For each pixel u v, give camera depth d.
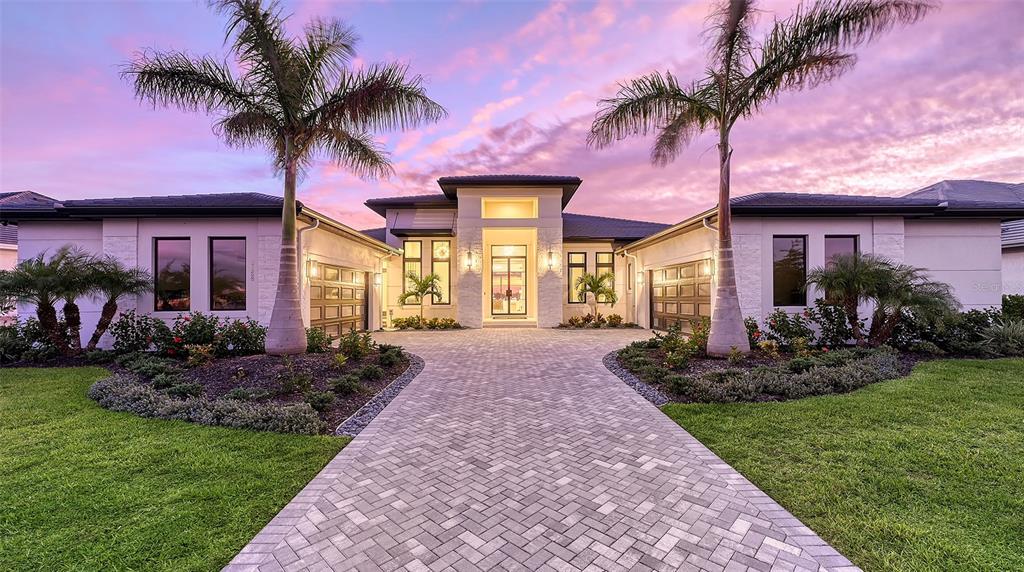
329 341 8.96
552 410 5.23
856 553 2.27
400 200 18.62
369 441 4.16
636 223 21.34
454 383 6.79
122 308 9.58
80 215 9.41
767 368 6.54
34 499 2.81
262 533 2.50
